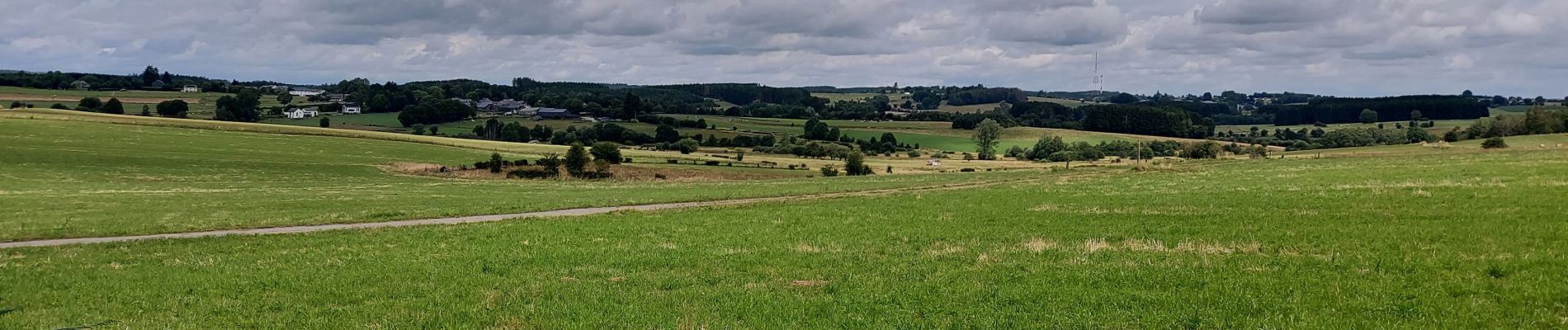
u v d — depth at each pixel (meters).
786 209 44.78
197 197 65.12
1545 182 39.91
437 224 42.00
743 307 19.03
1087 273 21.59
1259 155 110.00
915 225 34.84
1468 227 27.09
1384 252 23.17
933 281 21.31
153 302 21.34
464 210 50.50
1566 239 24.03
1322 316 16.59
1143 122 198.62
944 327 17.02
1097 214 36.69
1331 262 21.92
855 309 18.69
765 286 21.52
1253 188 45.28
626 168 108.94
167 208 55.69
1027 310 18.06
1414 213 31.77
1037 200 44.66
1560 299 17.02
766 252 27.83
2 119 144.50
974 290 20.06
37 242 37.53
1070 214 36.94
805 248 28.56
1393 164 60.44
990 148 167.50
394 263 27.14
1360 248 24.14
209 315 19.73
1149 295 18.83
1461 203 33.88
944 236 31.20
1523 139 119.44
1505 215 29.56
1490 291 18.00
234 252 32.47
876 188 64.62
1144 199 42.56
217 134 141.50
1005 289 20.06
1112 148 167.12
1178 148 165.88
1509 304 16.91
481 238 34.28
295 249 32.91
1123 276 20.97
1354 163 64.88
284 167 104.06
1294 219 31.73
